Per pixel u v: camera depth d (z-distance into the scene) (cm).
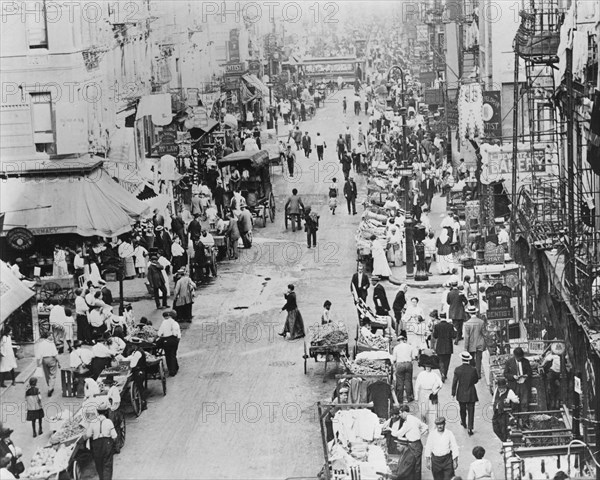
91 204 4853
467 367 3105
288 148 7506
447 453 2709
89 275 4478
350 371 3228
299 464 2989
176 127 6550
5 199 4844
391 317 3919
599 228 3041
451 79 6856
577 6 3219
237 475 2931
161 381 3612
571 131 2905
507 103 5219
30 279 4431
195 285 4922
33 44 4928
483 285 3866
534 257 3444
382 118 8556
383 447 2891
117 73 5616
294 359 3934
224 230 5569
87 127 5066
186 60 7162
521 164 4522
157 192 5938
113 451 2900
